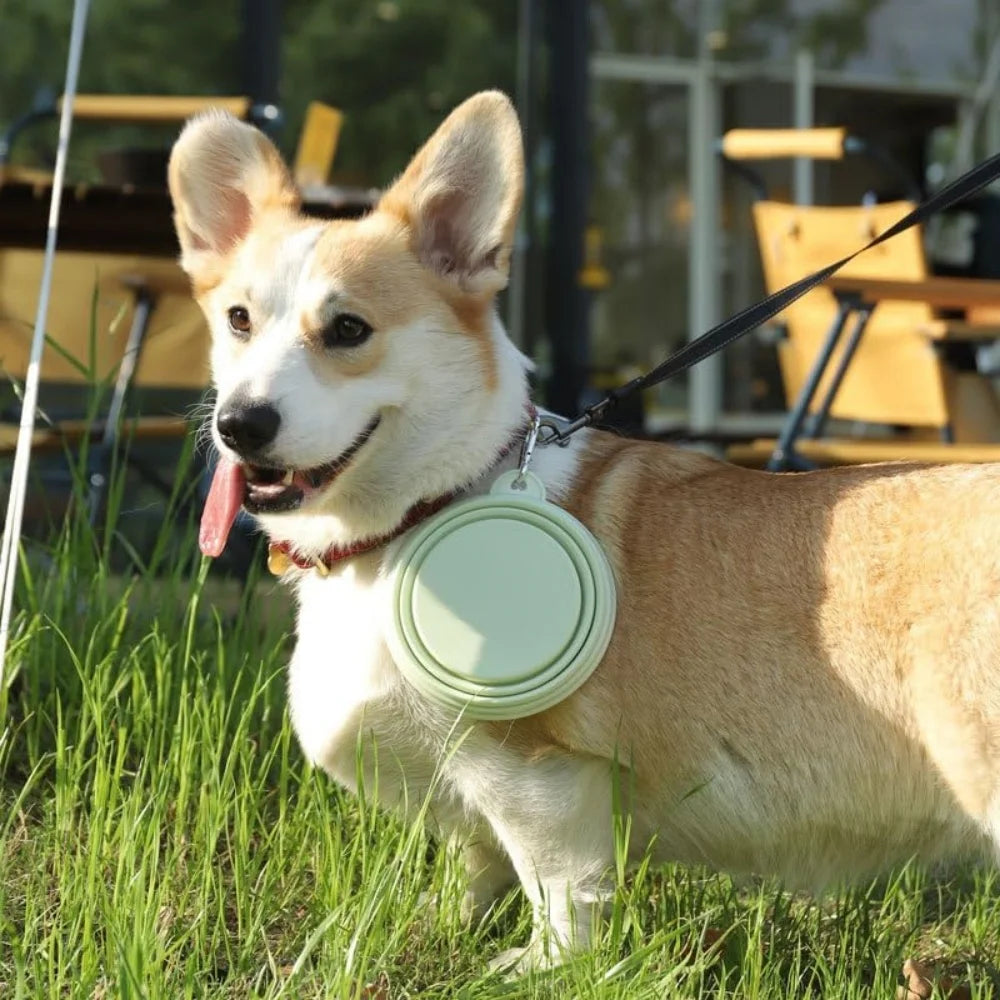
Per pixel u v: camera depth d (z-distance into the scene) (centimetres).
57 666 412
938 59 1247
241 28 774
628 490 333
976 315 665
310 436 300
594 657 310
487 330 331
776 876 339
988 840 312
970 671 300
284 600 464
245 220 354
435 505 329
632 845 334
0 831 353
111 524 431
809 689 313
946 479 319
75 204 506
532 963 313
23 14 930
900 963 333
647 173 1262
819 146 618
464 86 1059
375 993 297
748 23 1263
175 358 604
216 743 372
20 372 589
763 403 1264
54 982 282
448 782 328
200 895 325
